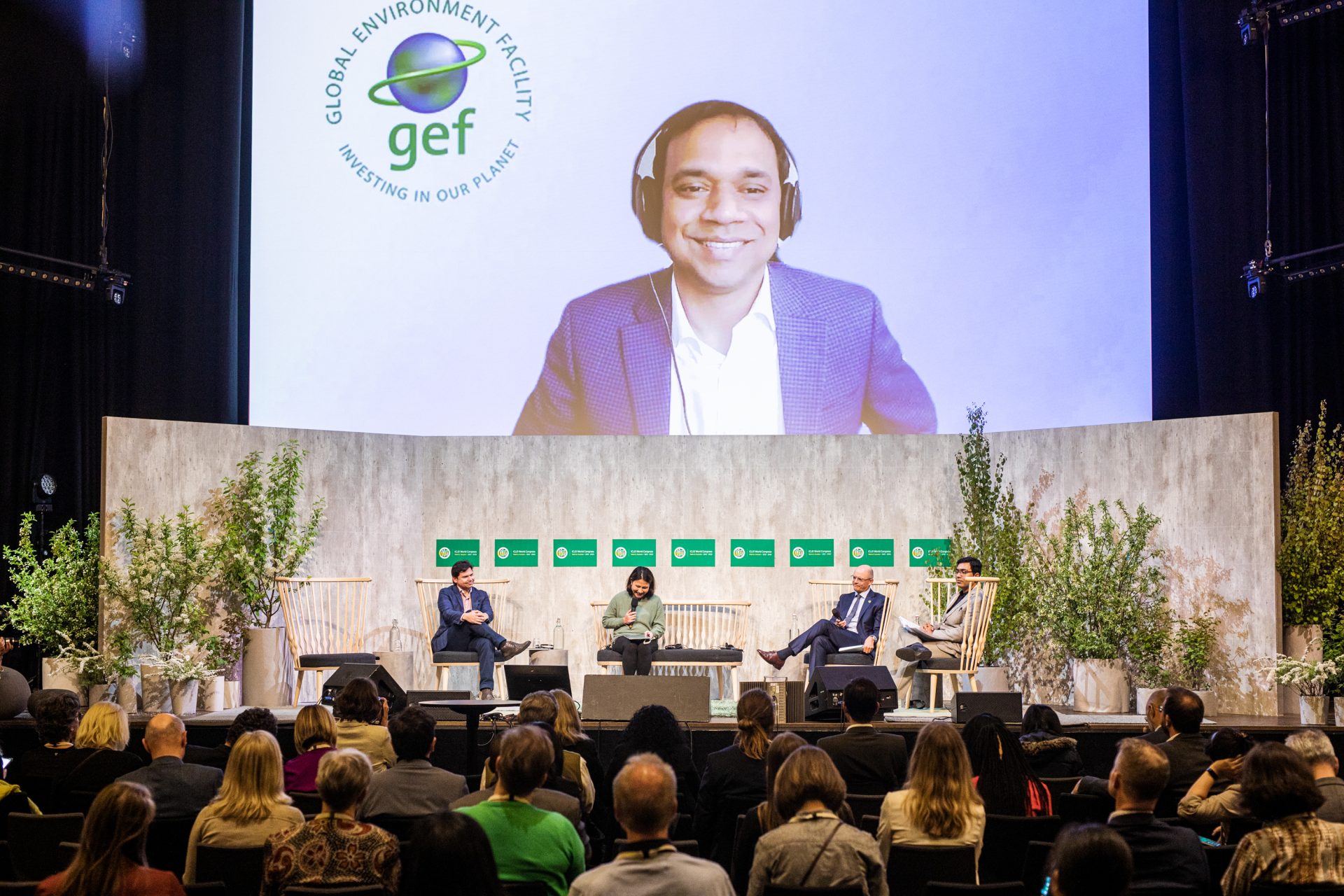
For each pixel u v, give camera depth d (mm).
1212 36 9188
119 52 9883
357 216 9695
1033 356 9227
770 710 4254
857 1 9430
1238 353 9070
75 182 9789
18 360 9539
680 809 4559
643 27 9578
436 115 9688
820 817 3061
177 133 9984
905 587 9203
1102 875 2264
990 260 9281
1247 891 3006
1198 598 7945
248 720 4637
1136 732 6785
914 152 9359
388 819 3740
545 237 9578
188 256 9883
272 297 9695
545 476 9422
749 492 9352
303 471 8727
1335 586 7391
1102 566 7953
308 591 8656
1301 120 9172
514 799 3049
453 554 9383
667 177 9508
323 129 9750
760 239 9430
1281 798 3033
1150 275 9211
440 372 9586
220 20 9938
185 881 3375
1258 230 9094
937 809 3389
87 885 2637
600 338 9508
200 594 8094
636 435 9406
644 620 8547
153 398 9852
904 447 9297
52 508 9375
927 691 8961
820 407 9375
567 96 9609
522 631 9312
